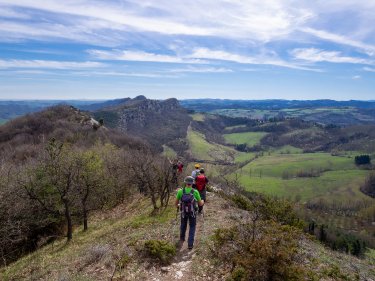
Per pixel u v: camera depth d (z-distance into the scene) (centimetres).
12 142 8656
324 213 9781
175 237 1155
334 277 921
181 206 1062
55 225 2691
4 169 2900
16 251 2383
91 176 2464
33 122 10206
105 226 2108
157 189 2167
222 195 2153
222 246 981
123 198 3141
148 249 984
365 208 10231
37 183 2378
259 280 762
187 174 2638
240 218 1423
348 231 7762
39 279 1095
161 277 870
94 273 927
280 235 888
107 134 9144
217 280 848
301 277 759
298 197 10969
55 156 2211
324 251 1345
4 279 1392
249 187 10981
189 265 930
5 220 2222
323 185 12812
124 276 877
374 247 5856
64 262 1237
